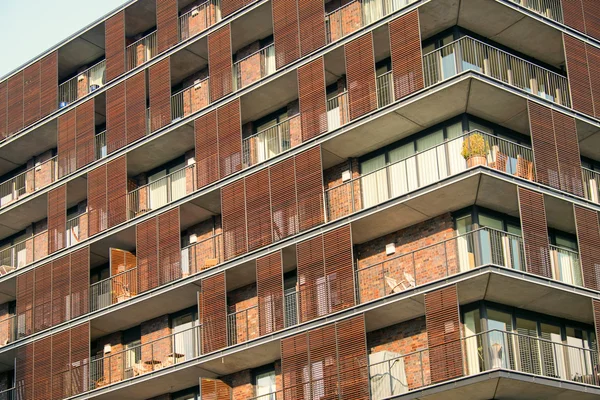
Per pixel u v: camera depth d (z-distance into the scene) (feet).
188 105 182.19
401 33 158.20
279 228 162.09
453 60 157.07
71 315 181.57
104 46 200.03
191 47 181.78
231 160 170.40
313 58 165.89
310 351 154.51
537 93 163.53
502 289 147.02
